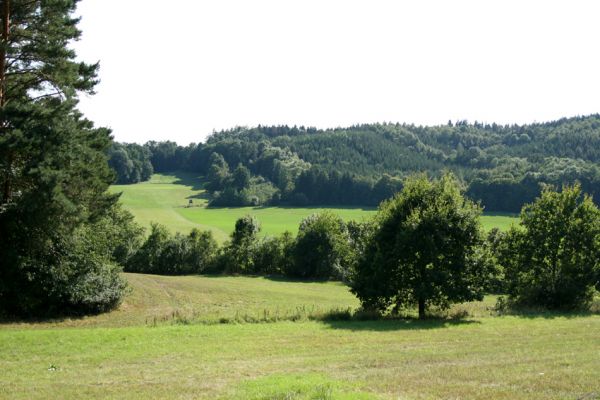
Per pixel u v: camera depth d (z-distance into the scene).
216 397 11.60
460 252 27.61
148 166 170.38
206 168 186.00
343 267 68.88
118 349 18.00
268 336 20.64
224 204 135.50
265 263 72.25
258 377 13.62
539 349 17.17
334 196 134.62
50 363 16.00
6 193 27.95
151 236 69.56
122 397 12.01
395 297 29.50
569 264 31.78
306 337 20.45
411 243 27.83
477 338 19.95
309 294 49.38
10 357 16.83
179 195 147.62
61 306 30.67
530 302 31.80
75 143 27.56
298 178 139.62
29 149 25.78
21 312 29.09
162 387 12.84
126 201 132.88
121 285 34.03
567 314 28.25
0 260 27.70
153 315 32.34
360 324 24.73
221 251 72.56
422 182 30.31
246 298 42.97
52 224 27.83
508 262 33.66
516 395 11.05
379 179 130.25
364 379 12.86
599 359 15.16
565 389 11.54
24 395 12.41
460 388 11.73
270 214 120.81
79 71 29.14
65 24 28.72
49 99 29.16
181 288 43.94
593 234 31.89
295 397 10.93
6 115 25.73
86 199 29.91
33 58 27.62
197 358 16.52
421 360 15.60
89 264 31.67
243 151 184.50
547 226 32.62
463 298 27.19
